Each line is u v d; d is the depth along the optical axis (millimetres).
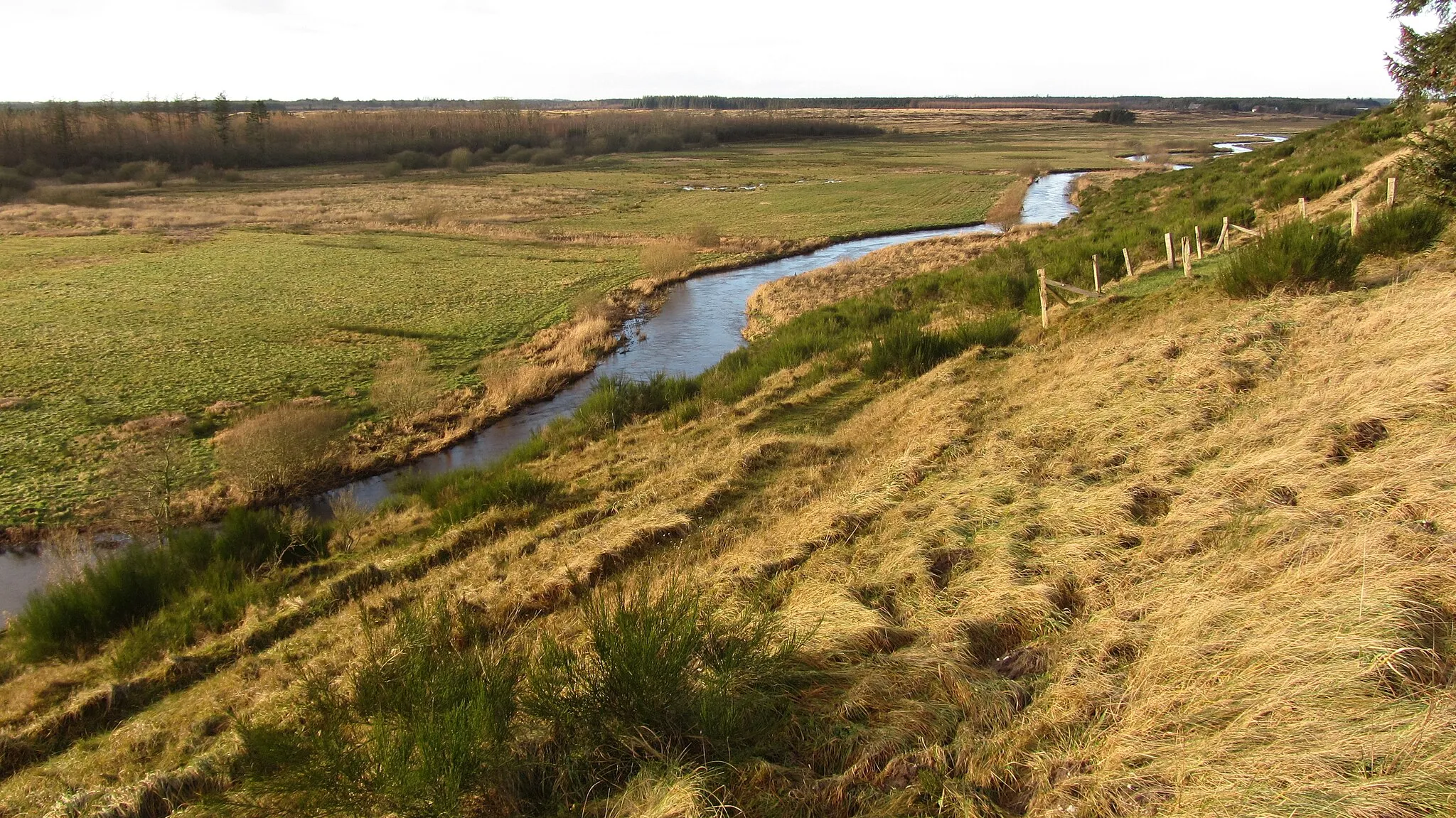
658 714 4637
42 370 22484
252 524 11422
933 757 4238
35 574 12602
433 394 20422
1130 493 6836
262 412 19312
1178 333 11594
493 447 17984
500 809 4355
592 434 15453
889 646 5566
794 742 4664
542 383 21609
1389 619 4043
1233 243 19203
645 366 23984
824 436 12180
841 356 17141
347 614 8391
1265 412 7711
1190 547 5715
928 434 10477
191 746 6359
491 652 6230
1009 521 7062
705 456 11812
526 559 9062
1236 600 4695
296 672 7176
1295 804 3221
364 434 18250
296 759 4406
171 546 11109
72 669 8336
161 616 9055
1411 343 7977
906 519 7770
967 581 6141
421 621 5855
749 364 19469
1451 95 13875
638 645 4730
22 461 16516
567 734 4734
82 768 6340
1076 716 4297
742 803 4148
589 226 53406
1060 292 17766
